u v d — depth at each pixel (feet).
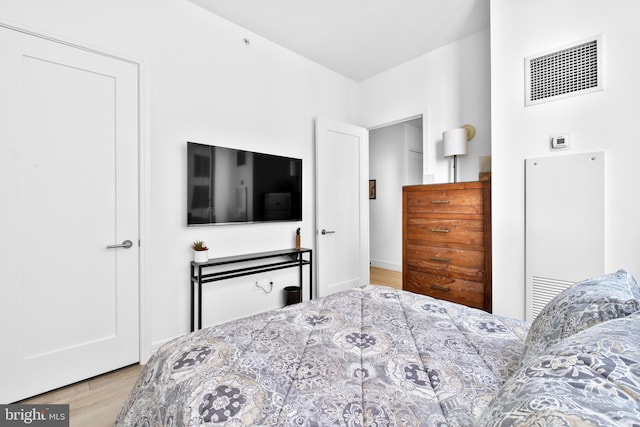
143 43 7.04
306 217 10.91
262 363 2.90
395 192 16.71
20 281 5.53
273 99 9.86
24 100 5.57
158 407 2.71
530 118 6.71
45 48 5.78
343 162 11.68
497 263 7.21
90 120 6.31
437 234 8.45
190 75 7.89
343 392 2.48
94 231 6.35
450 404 2.32
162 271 7.39
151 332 7.18
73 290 6.11
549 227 6.44
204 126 8.16
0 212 5.32
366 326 3.78
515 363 2.91
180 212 7.70
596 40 5.84
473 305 7.71
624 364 1.40
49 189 5.83
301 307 4.49
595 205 5.88
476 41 9.53
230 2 7.93
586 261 5.98
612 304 2.23
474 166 9.66
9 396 5.41
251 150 9.23
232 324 3.85
